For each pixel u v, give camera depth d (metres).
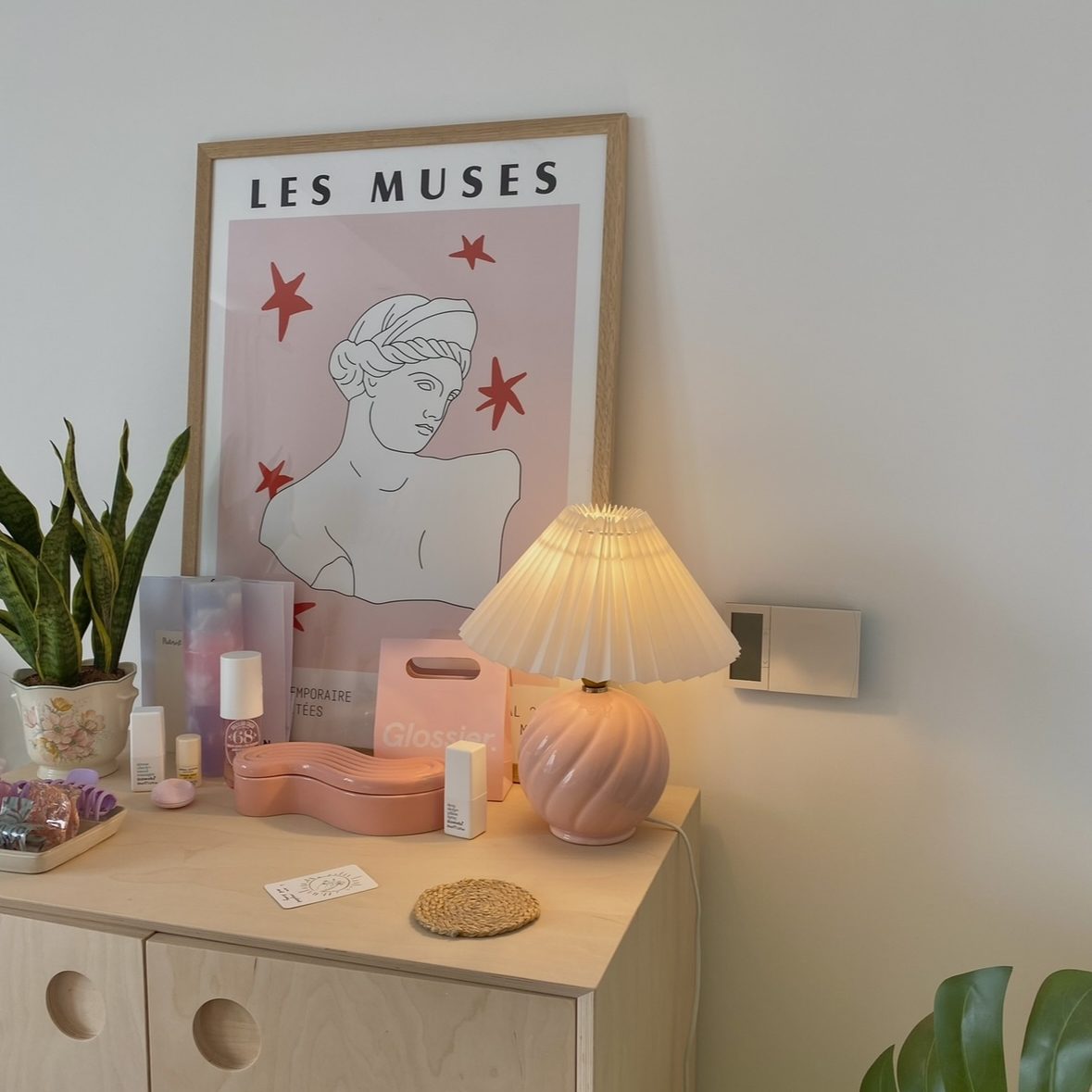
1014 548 1.21
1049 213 1.17
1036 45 1.17
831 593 1.28
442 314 1.35
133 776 1.27
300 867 1.07
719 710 1.32
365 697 1.39
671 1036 1.18
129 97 1.49
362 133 1.37
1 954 1.02
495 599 1.12
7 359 1.57
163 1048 0.98
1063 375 1.18
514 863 1.08
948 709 1.25
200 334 1.44
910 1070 1.03
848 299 1.24
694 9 1.27
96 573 1.30
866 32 1.22
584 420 1.30
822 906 1.31
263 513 1.43
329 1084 0.93
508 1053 0.87
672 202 1.29
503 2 1.33
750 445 1.29
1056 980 1.00
